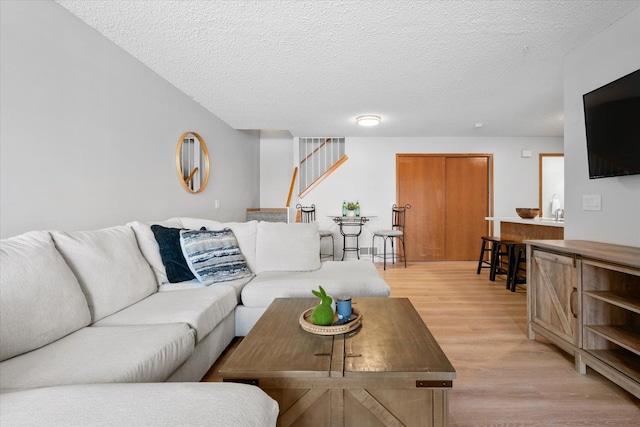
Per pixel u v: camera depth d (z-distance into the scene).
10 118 1.64
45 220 1.84
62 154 1.95
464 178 5.62
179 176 3.31
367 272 2.57
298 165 5.61
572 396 1.64
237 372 1.07
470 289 3.73
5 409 0.74
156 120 2.92
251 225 2.88
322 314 1.41
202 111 3.84
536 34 2.18
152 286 2.02
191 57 2.54
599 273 1.85
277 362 1.12
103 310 1.59
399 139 5.58
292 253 2.74
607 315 1.85
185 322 1.57
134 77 2.60
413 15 1.96
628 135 1.85
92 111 2.18
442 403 1.07
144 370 1.15
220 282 2.29
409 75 2.87
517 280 4.01
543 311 2.18
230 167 4.79
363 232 5.63
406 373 1.06
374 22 2.04
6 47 1.62
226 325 2.09
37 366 1.09
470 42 2.29
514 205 5.53
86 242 1.68
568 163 2.46
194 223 2.84
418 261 5.62
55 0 1.86
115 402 0.77
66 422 0.70
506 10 1.91
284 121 4.47
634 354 1.76
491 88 3.20
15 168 1.67
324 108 3.85
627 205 1.96
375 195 5.61
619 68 2.00
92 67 2.17
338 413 1.09
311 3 1.84
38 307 1.24
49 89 1.86
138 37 2.25
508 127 4.84
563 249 1.94
